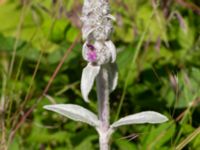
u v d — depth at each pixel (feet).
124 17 1.98
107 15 1.09
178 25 1.94
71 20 1.94
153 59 1.79
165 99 1.63
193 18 1.98
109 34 1.10
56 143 1.56
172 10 1.96
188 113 1.55
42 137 1.58
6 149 1.45
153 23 1.93
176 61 1.80
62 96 1.71
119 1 2.00
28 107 1.65
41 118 1.62
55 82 1.76
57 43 1.87
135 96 1.65
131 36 1.94
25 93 1.73
